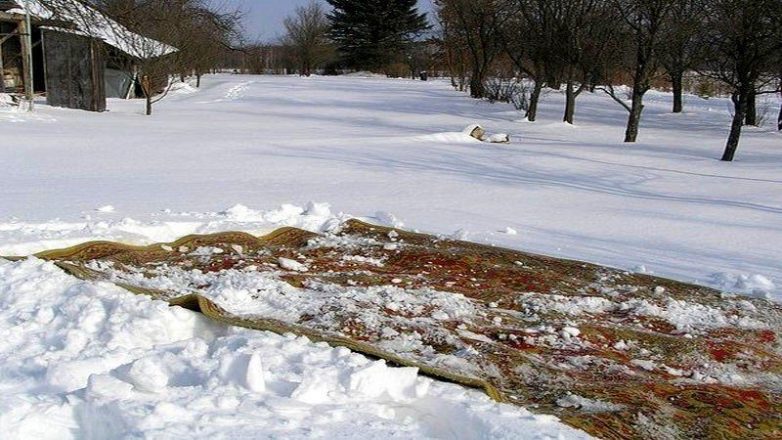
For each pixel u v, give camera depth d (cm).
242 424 291
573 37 2447
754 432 387
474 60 3341
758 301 606
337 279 614
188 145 1537
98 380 314
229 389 325
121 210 807
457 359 445
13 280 491
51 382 344
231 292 534
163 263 630
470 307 558
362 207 933
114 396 306
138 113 2430
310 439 284
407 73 5919
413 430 310
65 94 2327
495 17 3059
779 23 1518
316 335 436
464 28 3400
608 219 911
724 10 1580
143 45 2344
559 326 527
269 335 421
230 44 3753
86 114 2195
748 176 1372
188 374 344
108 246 643
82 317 425
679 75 2795
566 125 2439
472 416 329
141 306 440
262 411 304
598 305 583
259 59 6241
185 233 730
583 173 1359
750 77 1576
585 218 914
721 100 3516
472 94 3350
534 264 685
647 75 1981
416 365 400
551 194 1099
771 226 888
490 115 2745
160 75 2639
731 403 418
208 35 3189
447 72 5497
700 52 2117
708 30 1827
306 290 573
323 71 6512
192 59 3553
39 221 703
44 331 418
